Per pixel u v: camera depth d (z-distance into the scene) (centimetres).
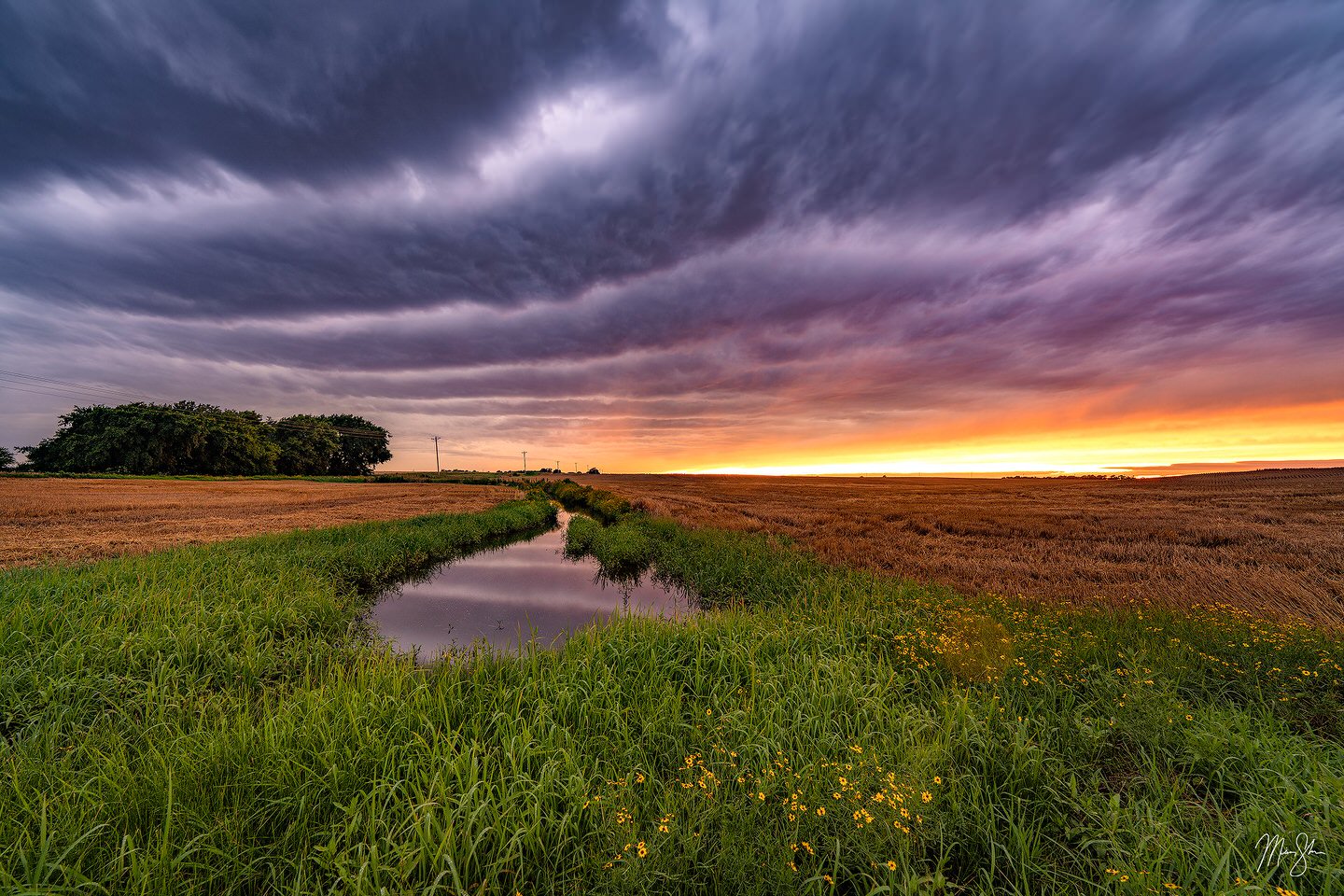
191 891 272
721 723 466
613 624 754
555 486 6397
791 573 1186
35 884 267
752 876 282
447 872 295
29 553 1430
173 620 769
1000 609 797
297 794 353
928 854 322
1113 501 3434
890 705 506
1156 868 276
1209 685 524
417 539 1823
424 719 455
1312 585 962
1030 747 398
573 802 352
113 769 370
